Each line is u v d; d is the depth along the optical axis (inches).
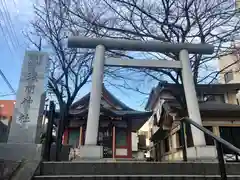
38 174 163.6
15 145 194.2
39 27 458.3
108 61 281.6
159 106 735.7
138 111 701.9
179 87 420.8
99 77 267.7
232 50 444.1
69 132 684.7
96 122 244.7
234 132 564.7
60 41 466.9
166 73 421.4
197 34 416.8
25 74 255.0
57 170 168.7
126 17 418.3
